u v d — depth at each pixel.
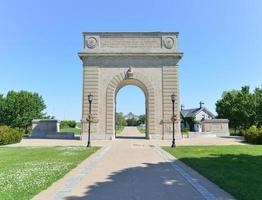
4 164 17.03
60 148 26.84
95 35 40.81
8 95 67.44
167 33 40.91
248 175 13.20
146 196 9.82
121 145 30.31
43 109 73.94
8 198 9.30
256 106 64.56
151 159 19.23
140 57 40.56
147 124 40.78
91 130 39.41
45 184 11.40
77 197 9.69
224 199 9.42
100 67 40.44
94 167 15.91
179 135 39.56
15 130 35.88
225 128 50.47
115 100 42.34
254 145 30.69
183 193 10.24
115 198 9.55
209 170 14.52
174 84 40.22
